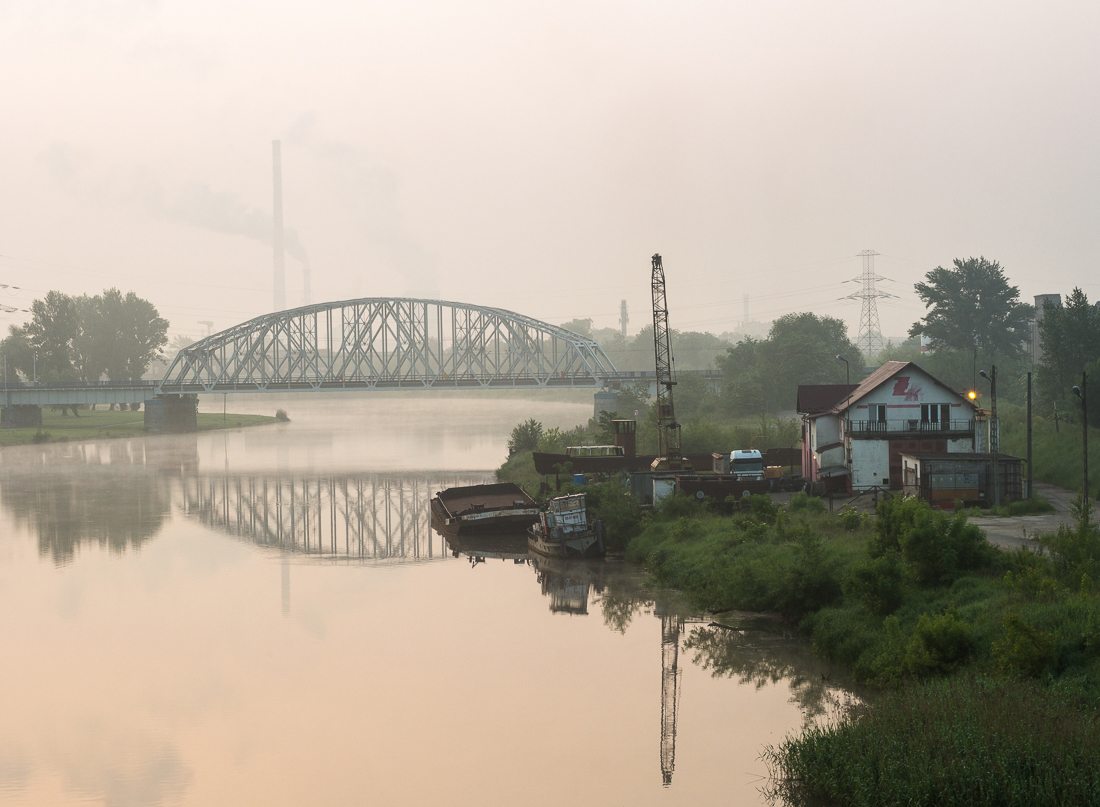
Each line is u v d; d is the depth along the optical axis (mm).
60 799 25438
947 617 28547
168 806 24969
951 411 61188
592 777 26016
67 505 84438
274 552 61781
